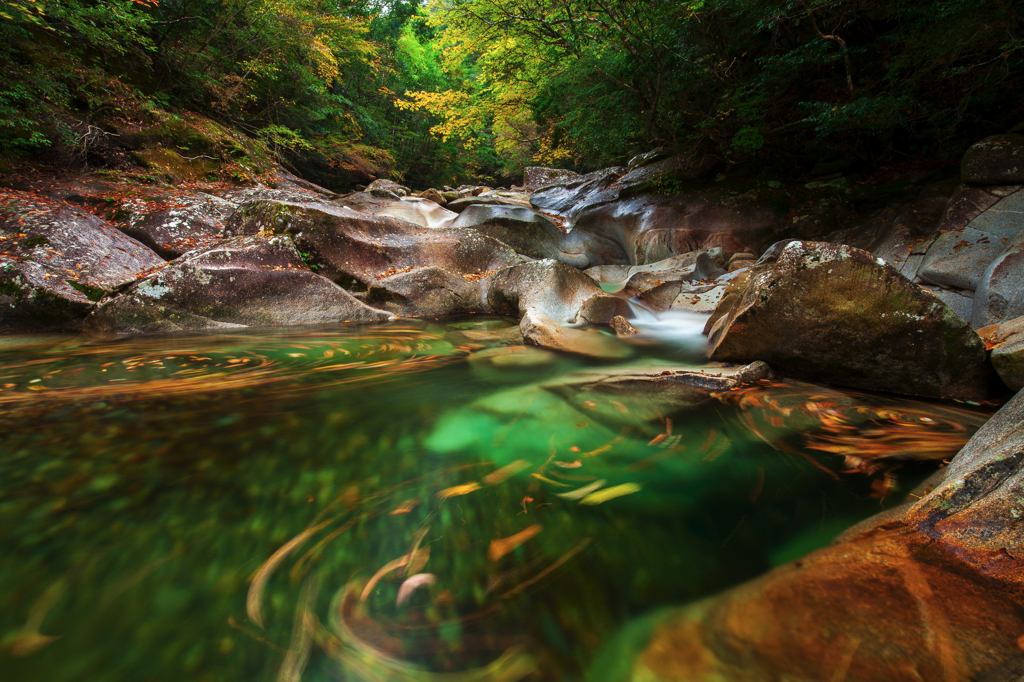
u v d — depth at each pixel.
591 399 2.52
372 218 6.68
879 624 0.95
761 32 8.80
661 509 1.46
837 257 2.67
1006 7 5.14
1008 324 2.82
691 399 2.51
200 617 1.02
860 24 8.02
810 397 2.54
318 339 4.29
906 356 2.57
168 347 3.82
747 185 9.30
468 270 6.87
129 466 1.68
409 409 2.35
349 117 18.62
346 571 1.16
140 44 10.71
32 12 8.05
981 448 1.50
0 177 7.24
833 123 7.22
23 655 0.92
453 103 14.18
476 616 1.03
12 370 3.01
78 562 1.17
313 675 0.89
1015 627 0.92
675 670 0.89
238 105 13.97
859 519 1.39
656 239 9.27
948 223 5.05
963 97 6.79
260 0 12.55
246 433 2.00
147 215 6.61
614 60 8.84
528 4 9.14
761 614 1.00
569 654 0.94
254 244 5.16
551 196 14.30
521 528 1.35
